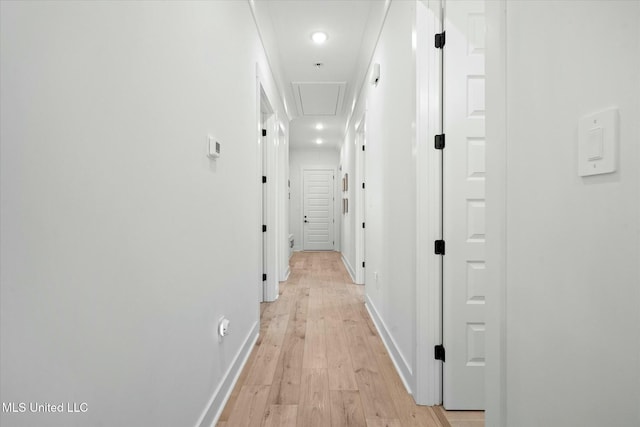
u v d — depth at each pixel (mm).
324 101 4785
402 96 2029
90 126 732
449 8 1664
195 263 1352
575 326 656
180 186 1208
